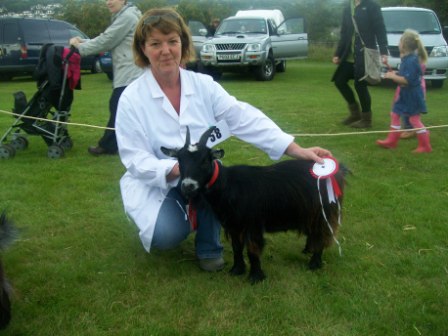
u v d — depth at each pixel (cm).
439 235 438
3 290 303
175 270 388
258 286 361
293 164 372
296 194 357
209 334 307
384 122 910
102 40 668
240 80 1683
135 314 330
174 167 346
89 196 544
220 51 1611
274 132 372
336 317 324
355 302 339
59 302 345
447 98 1242
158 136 360
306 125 889
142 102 358
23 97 707
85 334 311
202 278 376
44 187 570
